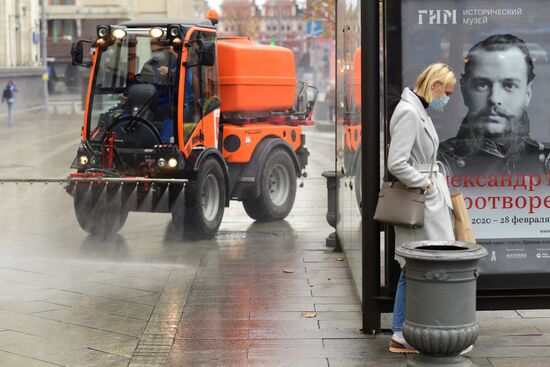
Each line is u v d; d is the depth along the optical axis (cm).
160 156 2316
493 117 1349
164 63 2370
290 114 2839
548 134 1351
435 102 1248
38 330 1462
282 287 1759
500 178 1355
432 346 1131
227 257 2112
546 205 1358
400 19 1333
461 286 1127
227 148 2569
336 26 2148
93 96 2416
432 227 1247
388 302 1380
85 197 2331
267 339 1380
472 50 1341
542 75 1345
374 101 1342
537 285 1365
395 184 1254
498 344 1328
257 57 2648
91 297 1700
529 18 1337
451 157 1354
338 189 2148
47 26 16575
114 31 2348
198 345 1356
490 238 1361
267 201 2681
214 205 2430
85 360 1292
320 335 1396
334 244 2228
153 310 1590
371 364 1243
